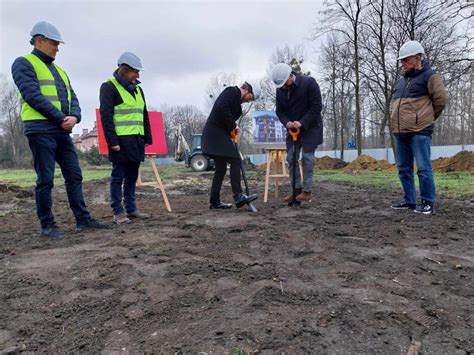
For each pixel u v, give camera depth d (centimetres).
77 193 411
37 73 371
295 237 351
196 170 2002
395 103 487
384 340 179
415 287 241
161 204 614
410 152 497
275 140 983
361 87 2325
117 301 224
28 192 806
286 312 204
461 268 278
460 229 393
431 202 474
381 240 349
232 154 483
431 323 195
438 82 445
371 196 670
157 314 207
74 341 185
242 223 411
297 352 169
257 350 171
